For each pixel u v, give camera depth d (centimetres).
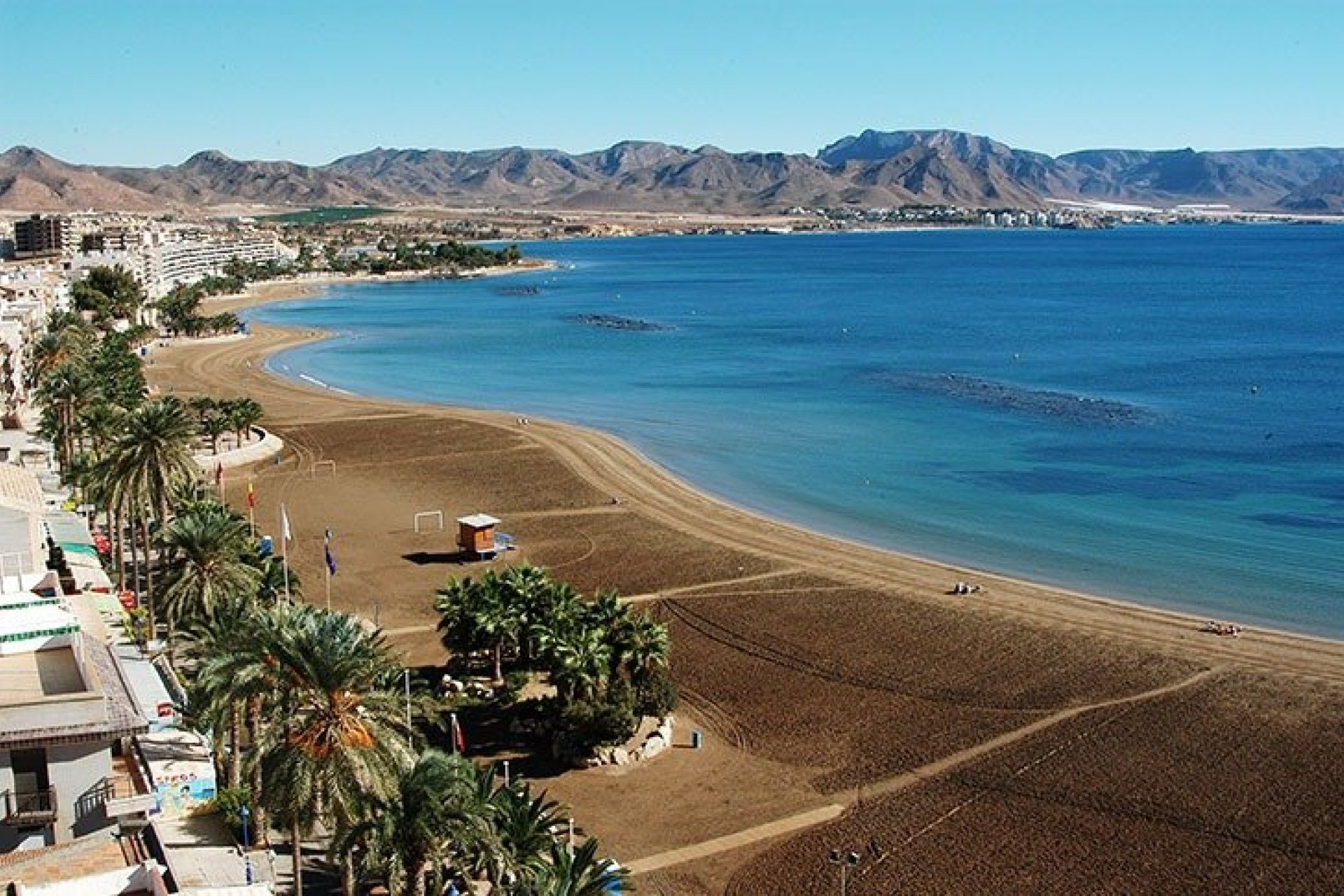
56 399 12950
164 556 8494
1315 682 8388
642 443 16900
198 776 5672
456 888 5034
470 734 7631
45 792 4994
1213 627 9506
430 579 10862
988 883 5981
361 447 16538
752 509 13400
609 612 7819
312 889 5197
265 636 4688
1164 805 6725
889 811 6712
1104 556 11594
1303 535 12231
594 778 7112
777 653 9025
